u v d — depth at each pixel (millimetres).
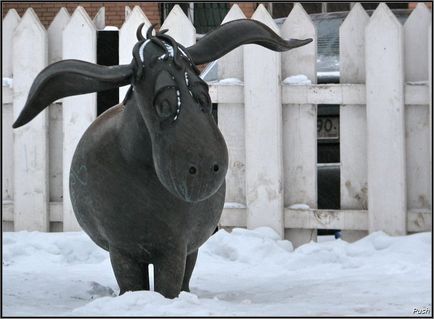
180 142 7203
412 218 13344
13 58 14148
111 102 14148
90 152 8320
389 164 13305
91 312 7930
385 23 13227
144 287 8602
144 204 8047
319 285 10414
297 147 13641
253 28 8148
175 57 7445
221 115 13742
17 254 12773
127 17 14031
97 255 12734
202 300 8445
